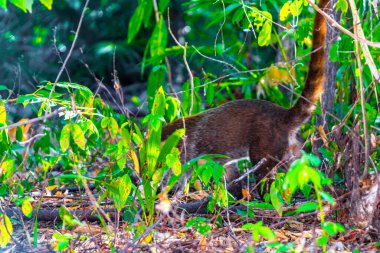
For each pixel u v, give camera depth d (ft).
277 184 28.43
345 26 36.58
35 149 37.65
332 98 37.06
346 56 37.27
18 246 28.68
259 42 33.94
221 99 46.68
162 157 28.91
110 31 79.41
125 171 33.65
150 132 28.99
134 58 81.51
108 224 31.07
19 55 72.54
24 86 66.95
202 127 37.47
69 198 35.88
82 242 28.27
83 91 32.53
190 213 32.48
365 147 28.04
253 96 53.01
